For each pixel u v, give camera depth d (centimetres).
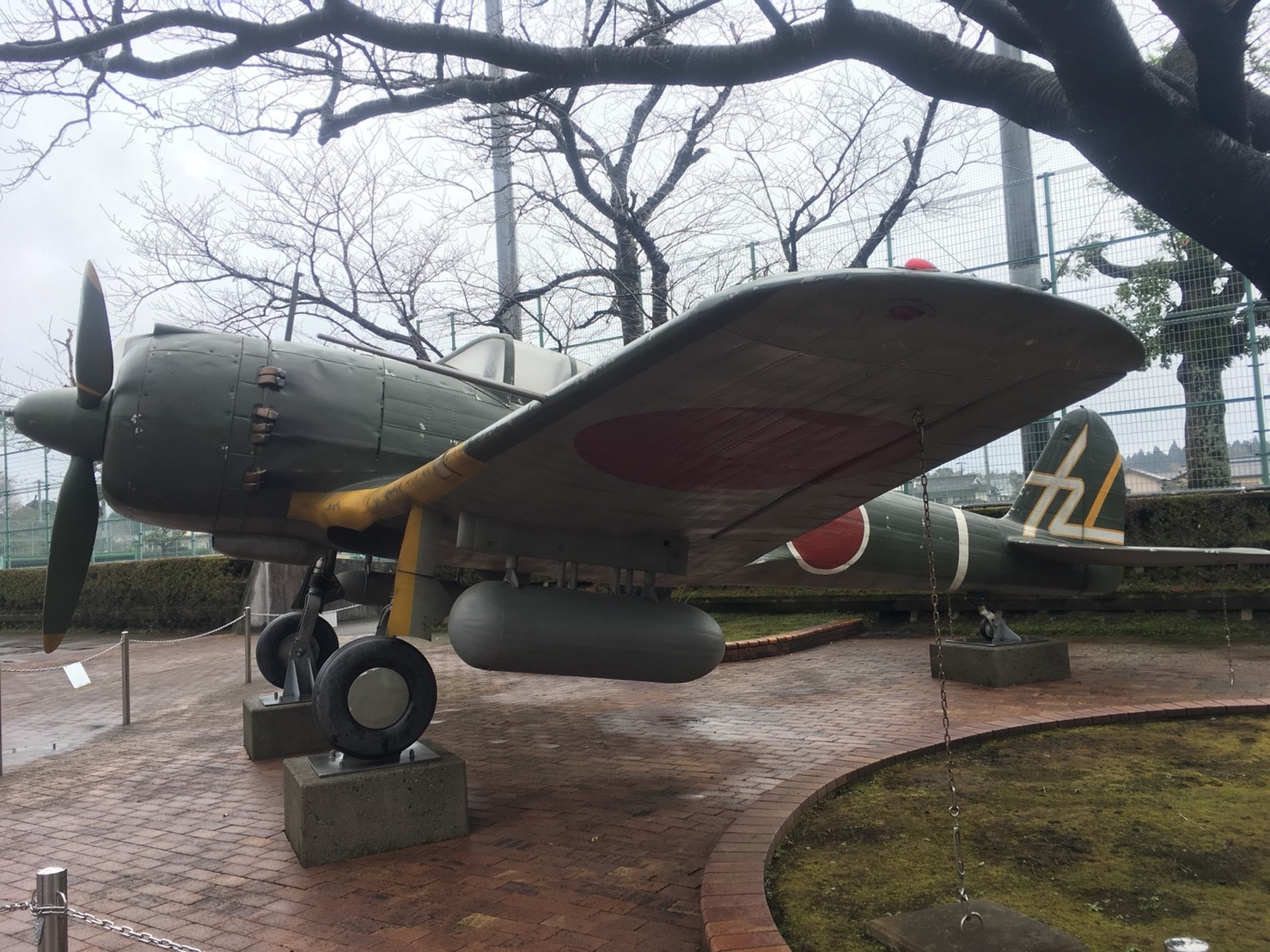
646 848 383
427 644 1270
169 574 1823
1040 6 251
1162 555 741
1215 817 369
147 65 518
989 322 241
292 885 350
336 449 549
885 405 314
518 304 1234
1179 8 245
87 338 504
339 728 394
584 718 697
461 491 423
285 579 1616
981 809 398
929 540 298
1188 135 263
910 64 369
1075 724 556
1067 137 328
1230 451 1093
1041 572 847
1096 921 273
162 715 788
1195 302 1108
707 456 377
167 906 332
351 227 1298
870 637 1198
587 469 394
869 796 429
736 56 418
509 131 898
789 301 232
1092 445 878
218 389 527
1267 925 264
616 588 503
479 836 405
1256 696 637
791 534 512
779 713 686
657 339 268
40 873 208
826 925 280
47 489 2367
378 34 452
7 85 592
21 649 1636
